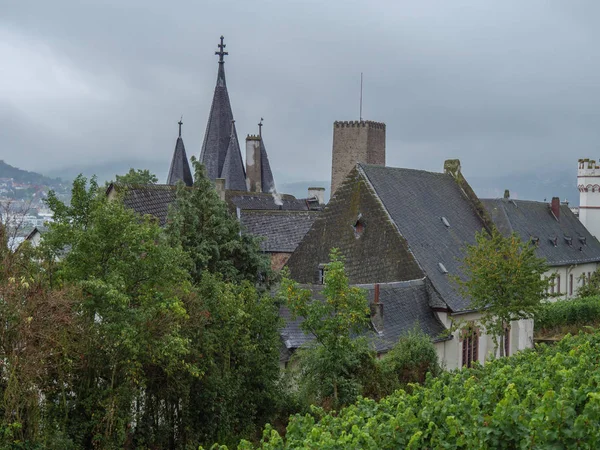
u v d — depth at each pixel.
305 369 32.03
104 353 25.52
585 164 93.38
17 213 28.88
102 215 25.88
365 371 32.50
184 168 94.31
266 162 106.25
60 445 23.64
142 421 27.59
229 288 30.97
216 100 97.25
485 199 79.62
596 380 17.88
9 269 23.45
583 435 14.30
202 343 28.44
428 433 17.02
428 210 54.59
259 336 31.95
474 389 18.50
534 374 21.48
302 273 51.84
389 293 44.06
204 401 29.05
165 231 37.31
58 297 22.95
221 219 39.44
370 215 50.53
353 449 16.47
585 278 84.12
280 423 32.31
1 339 22.09
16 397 21.89
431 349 36.16
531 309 42.41
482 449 15.12
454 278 44.53
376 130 111.94
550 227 83.00
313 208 87.50
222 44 97.25
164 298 26.08
